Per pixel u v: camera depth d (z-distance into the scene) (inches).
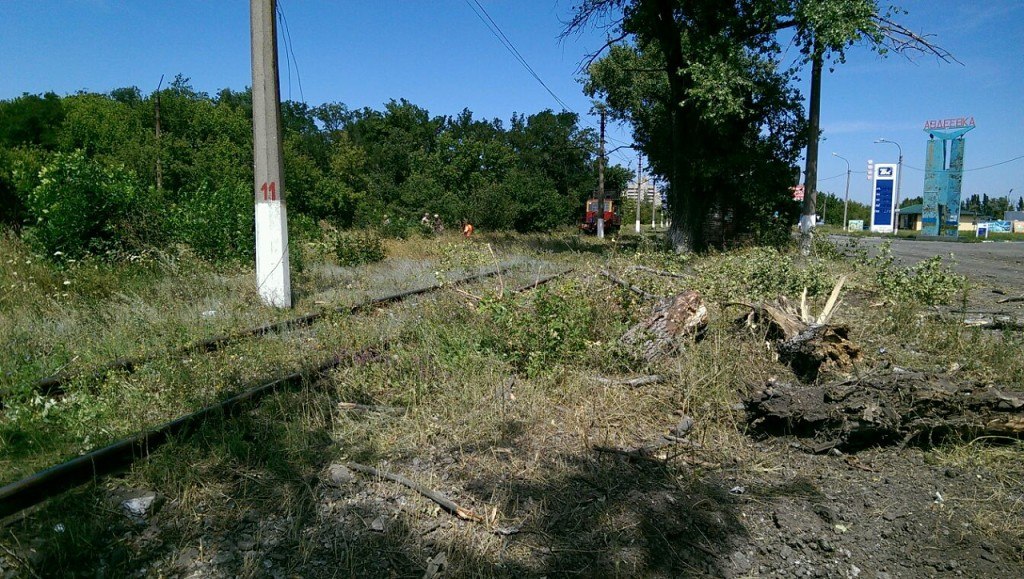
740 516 130.3
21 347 223.0
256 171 339.0
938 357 240.1
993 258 912.9
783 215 986.1
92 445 148.7
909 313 303.4
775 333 241.0
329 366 212.8
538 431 165.0
